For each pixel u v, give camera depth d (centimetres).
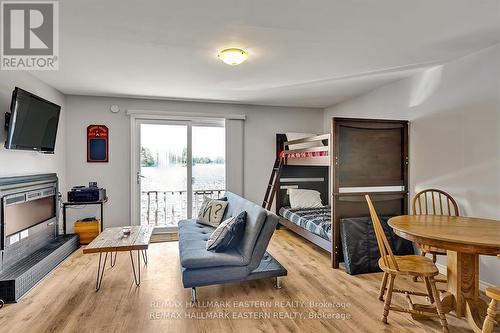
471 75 279
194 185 501
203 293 260
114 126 458
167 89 411
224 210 370
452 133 298
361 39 248
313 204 481
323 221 375
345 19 213
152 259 350
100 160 452
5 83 292
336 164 322
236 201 346
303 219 403
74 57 285
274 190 477
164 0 186
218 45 259
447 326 198
